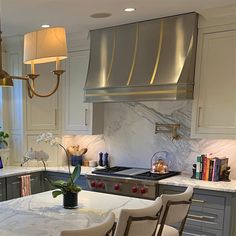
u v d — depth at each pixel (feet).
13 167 12.82
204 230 9.45
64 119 13.55
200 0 8.87
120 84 11.07
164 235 6.86
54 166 13.38
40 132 13.29
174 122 11.84
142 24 11.12
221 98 9.93
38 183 12.58
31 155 7.34
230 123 9.80
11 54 13.17
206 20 10.03
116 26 11.66
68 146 14.11
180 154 11.73
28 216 6.23
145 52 10.97
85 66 12.83
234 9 9.40
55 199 7.66
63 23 11.23
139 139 12.67
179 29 10.37
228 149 10.80
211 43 10.04
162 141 12.12
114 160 13.32
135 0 8.87
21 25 11.39
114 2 9.01
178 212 6.47
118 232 5.26
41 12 9.91
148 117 12.42
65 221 5.92
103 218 6.13
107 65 11.77
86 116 12.92
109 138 13.44
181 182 9.85
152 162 12.35
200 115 10.31
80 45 12.92
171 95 9.99
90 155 13.98
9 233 5.27
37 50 5.73
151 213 5.49
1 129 13.38
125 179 10.61
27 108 12.99
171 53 10.42
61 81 13.46
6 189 11.30
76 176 7.00
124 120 13.03
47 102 13.34
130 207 6.97
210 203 9.32
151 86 10.38
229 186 9.29
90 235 4.41
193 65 10.30
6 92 13.32
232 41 9.68
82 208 6.87
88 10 9.75
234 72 9.69
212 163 10.14
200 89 10.27
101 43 12.09
